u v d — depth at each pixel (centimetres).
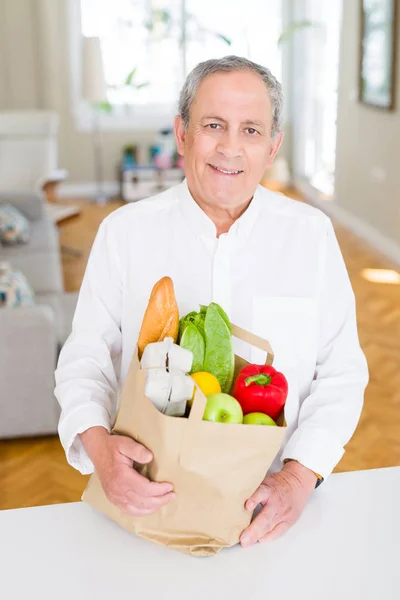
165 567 112
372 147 617
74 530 121
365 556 115
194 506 109
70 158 809
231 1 773
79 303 142
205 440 102
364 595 107
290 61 796
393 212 588
